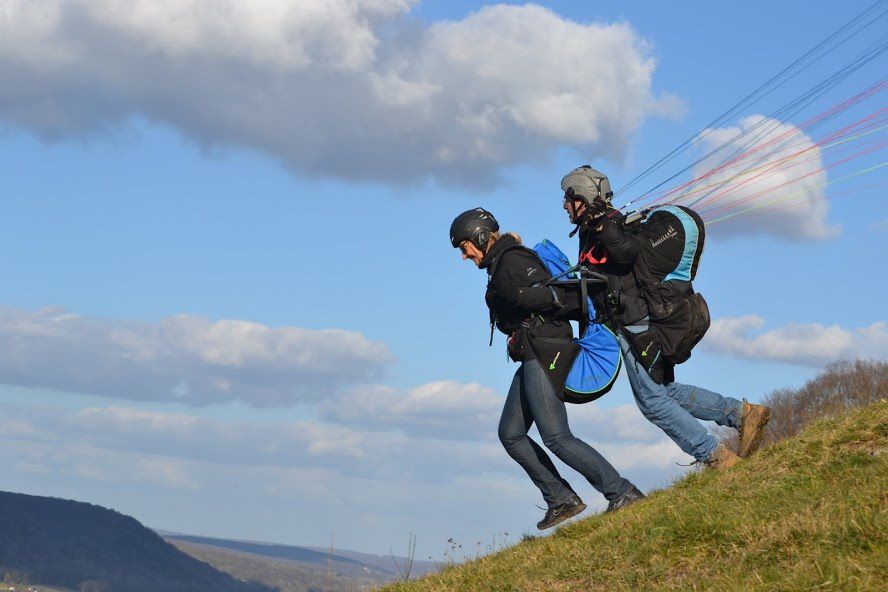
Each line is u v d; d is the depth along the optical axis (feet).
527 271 32.19
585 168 32.99
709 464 34.14
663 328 32.40
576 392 33.01
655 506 31.73
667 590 23.86
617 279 32.76
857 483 27.02
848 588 20.31
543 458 35.24
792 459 31.63
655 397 33.65
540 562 30.58
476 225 32.81
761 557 23.90
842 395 311.68
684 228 32.04
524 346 33.27
